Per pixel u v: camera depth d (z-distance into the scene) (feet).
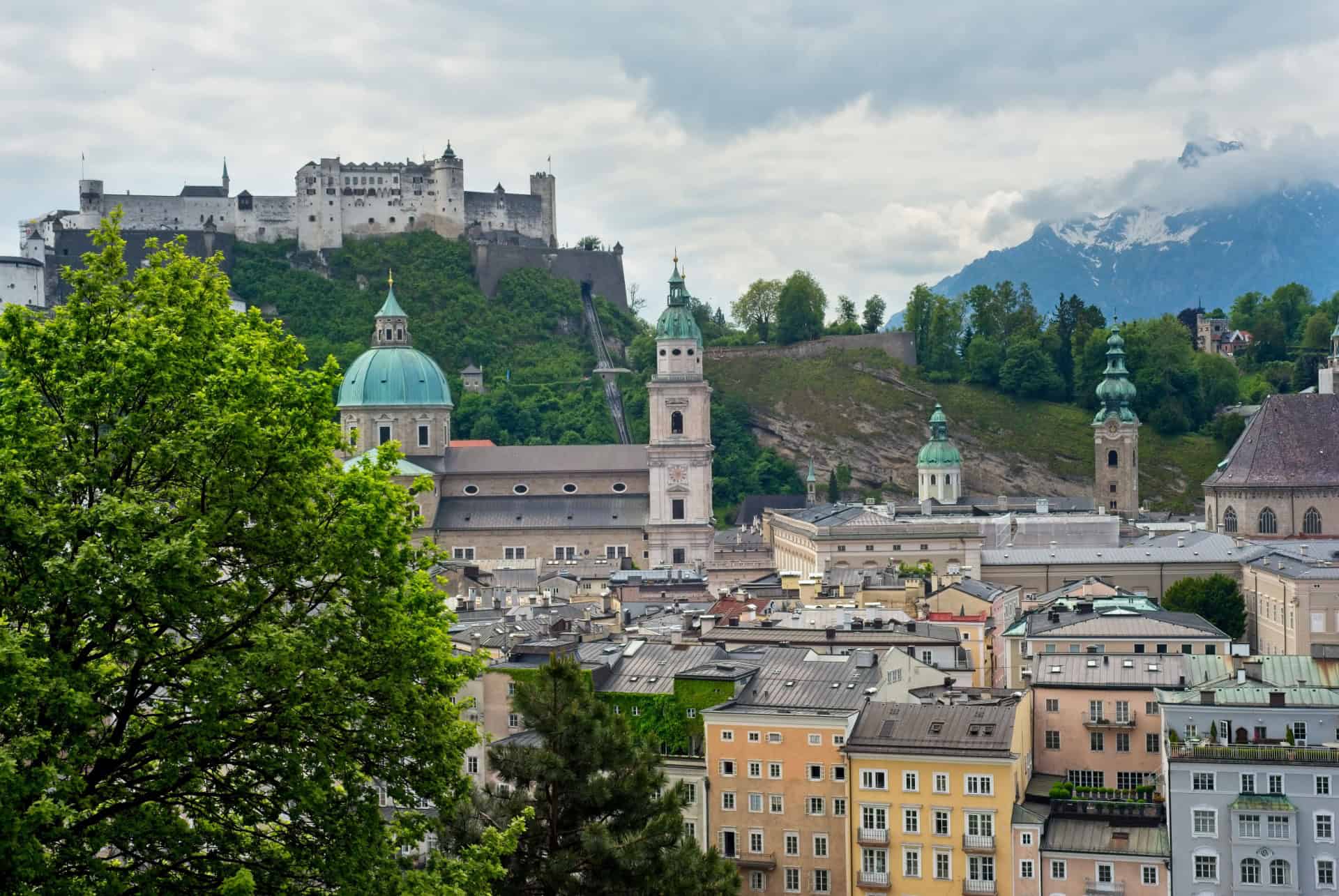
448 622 360.48
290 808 328.90
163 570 298.15
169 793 316.81
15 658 279.90
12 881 271.28
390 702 333.42
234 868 309.63
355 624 332.39
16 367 324.39
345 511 338.95
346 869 314.35
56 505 303.27
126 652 301.63
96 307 336.29
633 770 452.35
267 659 304.91
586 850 423.23
